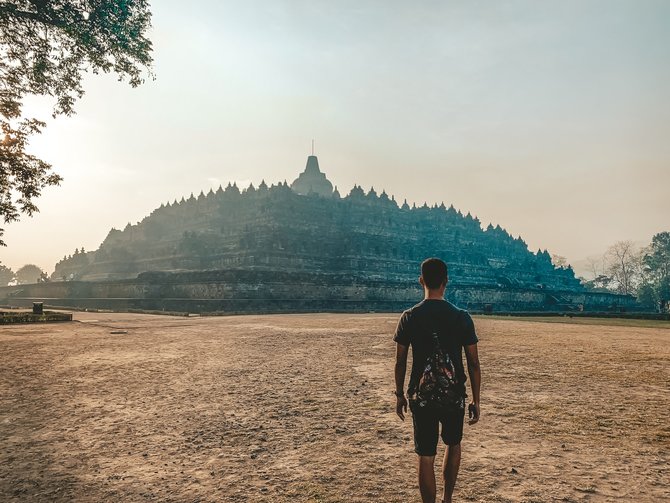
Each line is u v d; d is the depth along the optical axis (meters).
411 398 3.50
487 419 6.57
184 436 5.91
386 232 80.38
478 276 76.56
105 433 6.05
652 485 4.28
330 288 50.94
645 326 25.31
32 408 7.32
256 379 9.62
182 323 27.11
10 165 22.17
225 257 63.66
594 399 7.72
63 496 4.18
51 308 56.62
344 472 4.68
